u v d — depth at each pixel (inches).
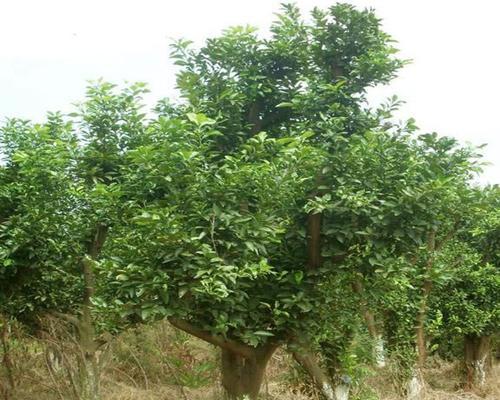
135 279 223.9
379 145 248.8
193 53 297.3
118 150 302.7
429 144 279.0
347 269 268.7
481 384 498.0
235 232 229.6
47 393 367.6
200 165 242.1
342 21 298.8
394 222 244.1
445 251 446.3
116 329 297.9
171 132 234.2
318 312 271.1
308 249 266.2
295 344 271.4
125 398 362.3
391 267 255.4
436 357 601.9
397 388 372.5
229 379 292.4
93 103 302.0
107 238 316.2
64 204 304.7
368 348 335.0
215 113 281.1
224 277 216.8
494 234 472.7
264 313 268.7
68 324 353.7
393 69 291.7
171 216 217.5
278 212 258.8
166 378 414.9
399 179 249.1
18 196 305.7
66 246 311.1
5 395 355.6
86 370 322.0
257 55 297.0
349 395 316.5
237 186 235.3
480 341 516.4
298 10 306.0
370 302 290.5
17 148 313.4
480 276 467.5
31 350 384.5
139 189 251.1
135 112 301.4
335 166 248.8
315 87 287.0
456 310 466.3
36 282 332.5
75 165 301.6
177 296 226.7
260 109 305.1
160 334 421.4
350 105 290.8
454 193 283.9
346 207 241.4
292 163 238.1
